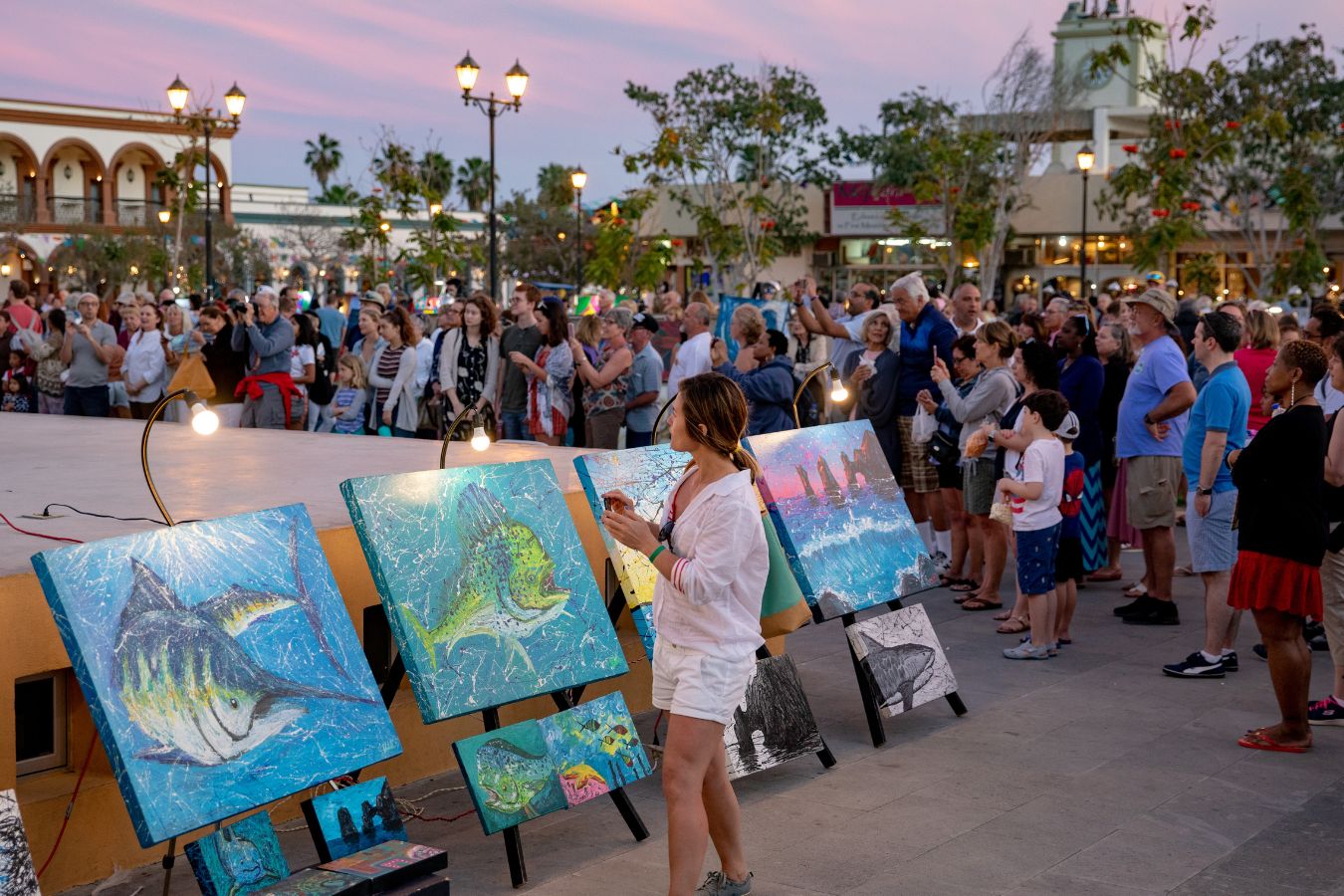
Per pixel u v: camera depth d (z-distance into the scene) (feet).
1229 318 23.62
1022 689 23.43
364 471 24.08
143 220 180.45
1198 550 23.99
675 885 13.62
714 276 125.90
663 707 14.24
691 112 124.26
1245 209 122.83
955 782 18.65
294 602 14.55
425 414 40.78
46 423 34.99
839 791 18.29
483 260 161.38
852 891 14.90
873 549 21.52
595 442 35.94
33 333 52.19
